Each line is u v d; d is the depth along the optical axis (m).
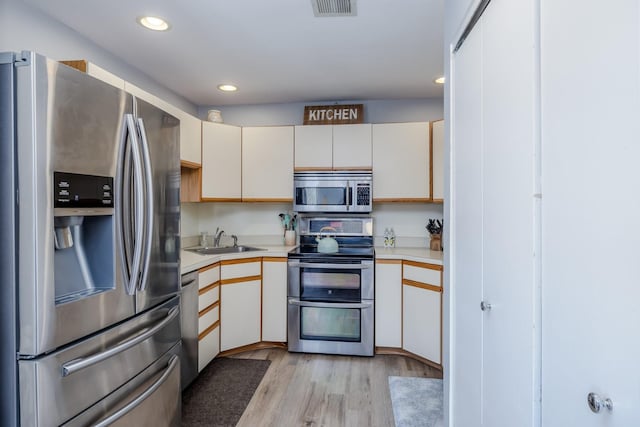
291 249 3.22
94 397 1.24
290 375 2.56
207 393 2.30
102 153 1.28
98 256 1.35
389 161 3.14
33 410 1.07
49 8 1.83
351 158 3.18
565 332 0.69
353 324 2.91
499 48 1.00
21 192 1.06
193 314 2.36
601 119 0.59
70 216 1.25
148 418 1.49
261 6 1.83
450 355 1.52
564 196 0.70
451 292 1.51
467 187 1.30
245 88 3.08
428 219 3.42
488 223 1.09
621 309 0.55
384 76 2.80
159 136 1.65
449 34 1.53
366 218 3.44
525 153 0.84
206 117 3.59
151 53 2.38
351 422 1.98
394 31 2.10
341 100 3.43
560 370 0.71
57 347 1.12
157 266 1.62
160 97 2.96
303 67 2.63
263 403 2.18
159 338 1.62
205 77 2.82
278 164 3.26
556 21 0.72
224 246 3.49
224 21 1.98
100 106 1.28
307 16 1.93
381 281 2.92
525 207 0.84
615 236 0.56
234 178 3.22
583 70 0.64
